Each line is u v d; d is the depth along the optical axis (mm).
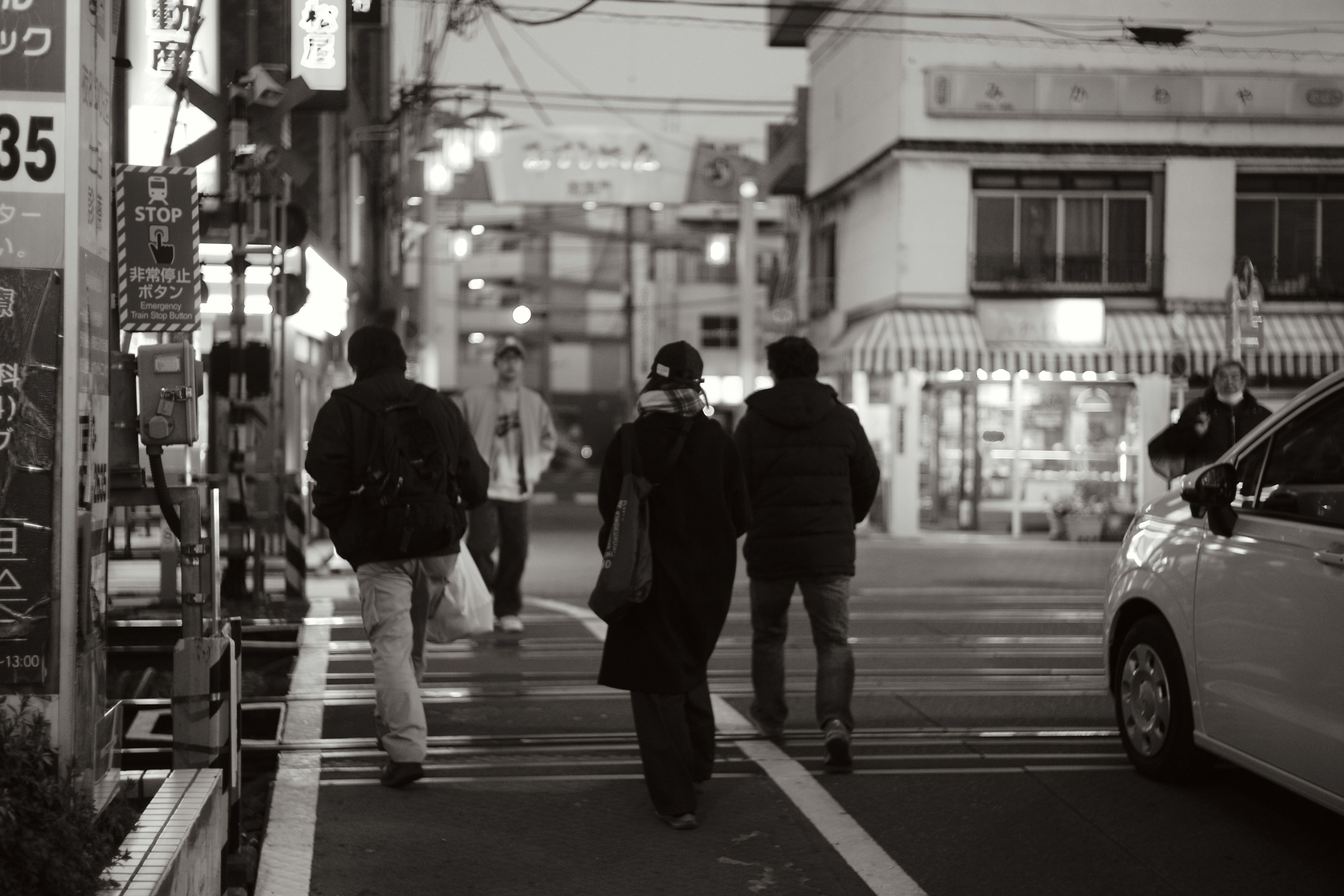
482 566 14477
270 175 15008
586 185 45781
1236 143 33656
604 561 7715
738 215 56406
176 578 13867
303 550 15594
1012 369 32531
